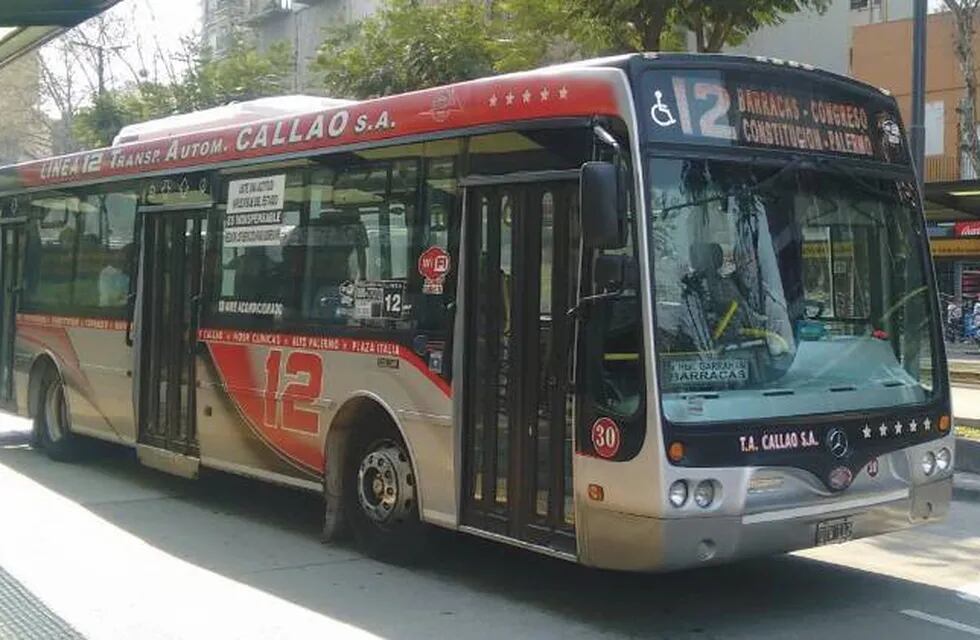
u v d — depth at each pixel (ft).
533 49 61.41
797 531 17.99
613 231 16.98
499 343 20.44
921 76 38.34
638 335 17.38
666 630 18.79
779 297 18.84
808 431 18.15
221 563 23.26
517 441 19.95
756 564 23.43
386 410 22.74
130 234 32.17
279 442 25.89
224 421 27.71
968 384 56.75
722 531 17.28
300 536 25.94
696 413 17.31
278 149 26.45
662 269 17.62
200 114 32.94
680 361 17.46
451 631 18.67
